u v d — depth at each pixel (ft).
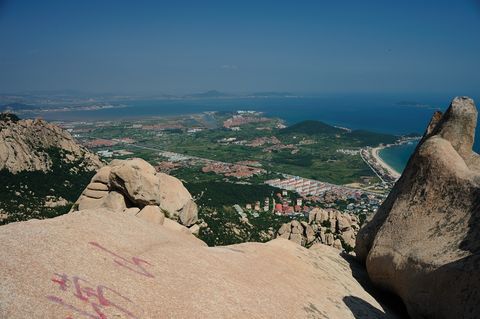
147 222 68.95
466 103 81.30
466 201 66.03
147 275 50.47
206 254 64.75
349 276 85.05
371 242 90.38
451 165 72.13
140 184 107.34
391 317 69.77
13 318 35.76
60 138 336.29
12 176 258.98
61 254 48.11
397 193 86.58
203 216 231.09
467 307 52.49
